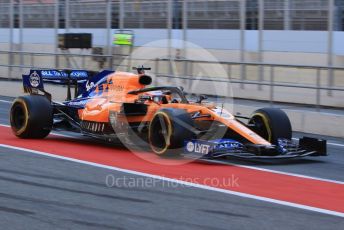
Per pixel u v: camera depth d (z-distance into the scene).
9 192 10.32
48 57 30.92
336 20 24.69
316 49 25.42
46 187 10.75
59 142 16.11
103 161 13.38
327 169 13.46
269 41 26.88
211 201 10.02
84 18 32.97
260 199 10.24
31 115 15.88
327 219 9.07
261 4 26.31
